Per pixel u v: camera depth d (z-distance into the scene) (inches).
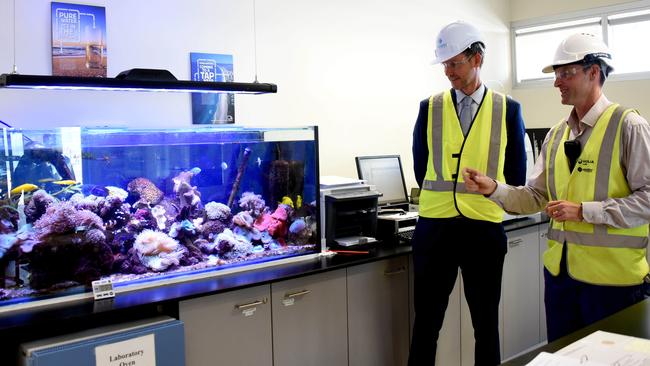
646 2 175.9
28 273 85.5
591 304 89.2
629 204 84.4
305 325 106.7
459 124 108.8
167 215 97.5
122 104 114.0
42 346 79.0
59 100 107.0
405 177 166.6
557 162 94.2
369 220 126.6
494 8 198.7
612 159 87.9
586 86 89.4
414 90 168.2
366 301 116.6
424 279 112.3
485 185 91.8
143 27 116.0
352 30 151.8
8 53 102.0
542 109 200.8
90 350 79.8
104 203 91.0
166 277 97.7
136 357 83.6
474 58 105.8
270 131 108.1
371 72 156.6
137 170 93.7
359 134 154.3
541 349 58.7
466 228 108.6
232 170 104.0
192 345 92.4
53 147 86.0
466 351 134.3
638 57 182.9
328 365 110.7
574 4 191.2
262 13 133.3
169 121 120.0
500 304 141.7
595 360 54.1
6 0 101.6
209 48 125.0
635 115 87.7
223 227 103.8
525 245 148.9
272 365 102.1
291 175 111.8
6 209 83.2
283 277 101.3
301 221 114.0
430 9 172.9
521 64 207.2
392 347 122.1
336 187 122.9
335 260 113.4
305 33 141.5
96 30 110.3
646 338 60.4
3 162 82.4
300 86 140.9
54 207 86.9
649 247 142.3
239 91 111.2
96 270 91.1
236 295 97.0
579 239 89.5
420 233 112.7
